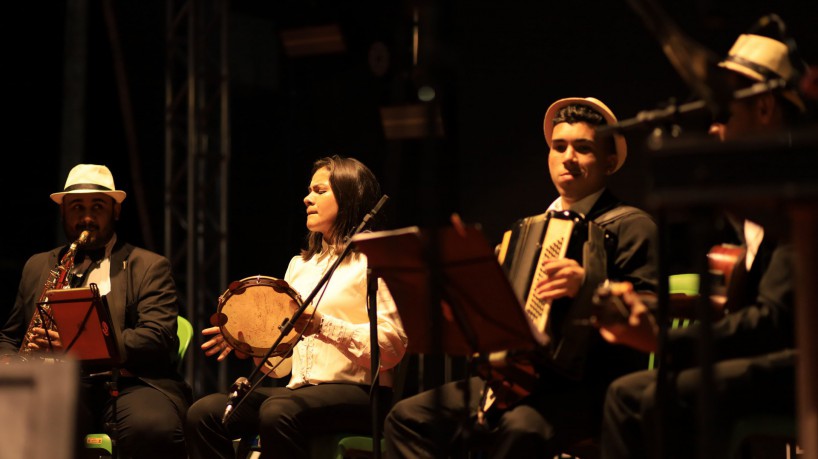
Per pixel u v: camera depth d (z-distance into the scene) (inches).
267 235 353.7
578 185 172.6
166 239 327.9
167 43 335.9
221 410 184.9
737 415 137.1
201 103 331.6
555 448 151.6
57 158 343.9
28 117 338.0
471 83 305.0
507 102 300.4
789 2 247.8
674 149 98.0
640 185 268.5
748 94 114.7
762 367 134.9
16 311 220.2
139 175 350.0
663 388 123.3
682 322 165.9
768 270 137.9
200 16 333.1
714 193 96.0
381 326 182.5
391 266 141.3
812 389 99.3
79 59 343.0
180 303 340.8
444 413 163.3
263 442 175.0
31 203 338.6
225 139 330.6
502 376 153.9
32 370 91.8
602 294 127.9
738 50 152.7
